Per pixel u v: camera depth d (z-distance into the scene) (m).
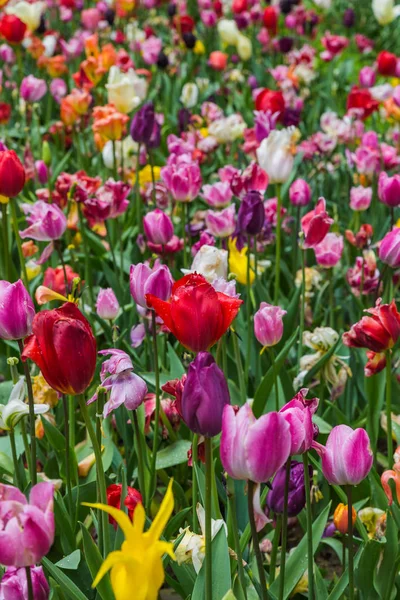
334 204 6.62
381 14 10.38
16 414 2.86
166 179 4.90
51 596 2.69
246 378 4.32
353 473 2.41
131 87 6.17
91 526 3.39
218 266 3.52
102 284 5.95
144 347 4.52
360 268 5.01
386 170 6.42
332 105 10.43
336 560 3.91
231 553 2.71
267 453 2.02
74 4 12.70
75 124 7.45
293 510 2.59
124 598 1.81
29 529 1.89
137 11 13.95
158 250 4.82
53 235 4.24
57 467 3.73
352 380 4.48
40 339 2.26
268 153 4.55
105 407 2.87
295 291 5.16
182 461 3.75
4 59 10.40
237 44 11.11
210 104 8.09
